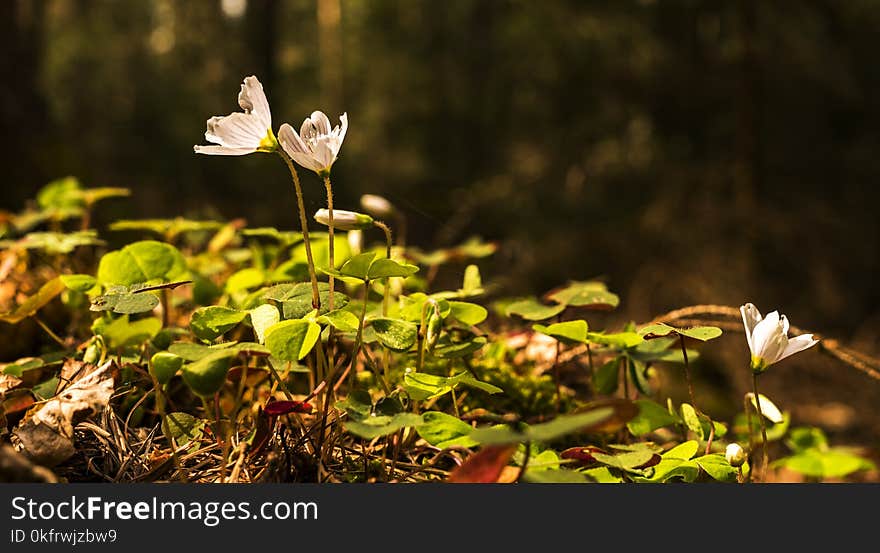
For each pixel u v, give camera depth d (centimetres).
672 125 194
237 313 35
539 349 48
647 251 171
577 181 197
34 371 40
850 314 165
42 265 52
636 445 37
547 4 195
